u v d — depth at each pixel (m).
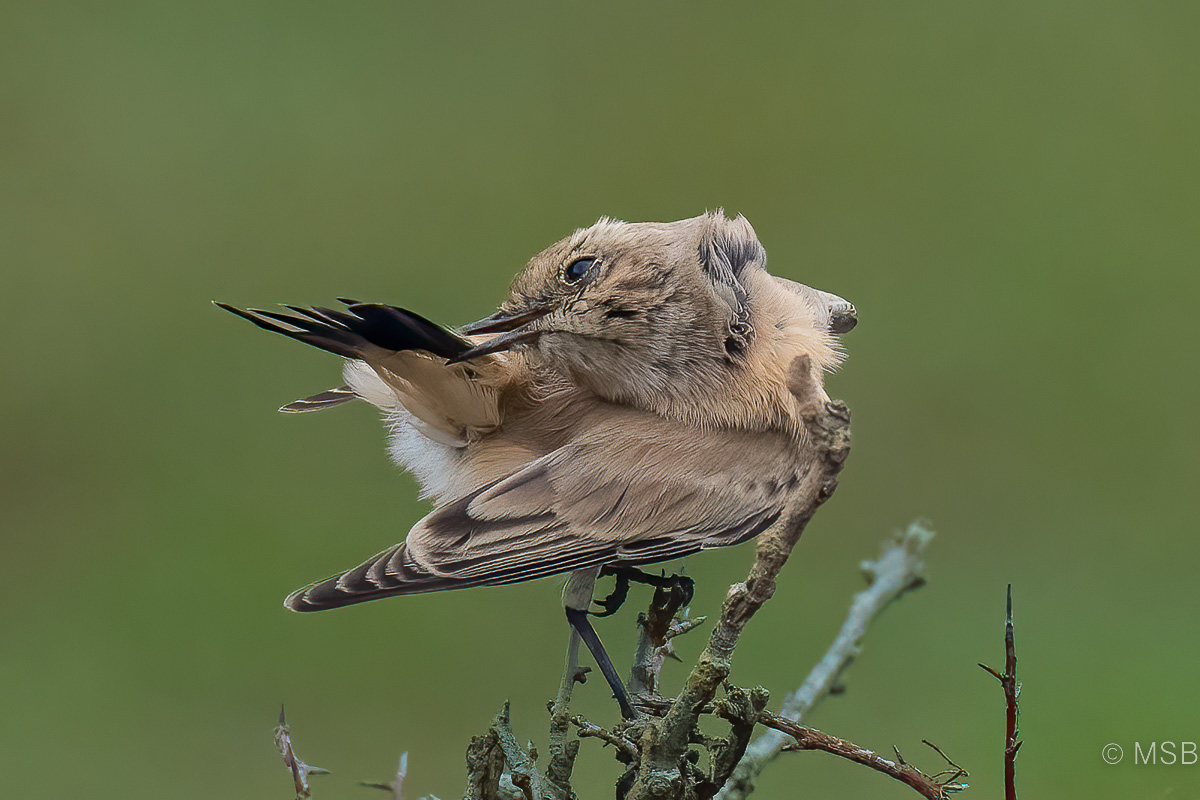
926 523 3.91
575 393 3.88
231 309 3.85
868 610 3.90
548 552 3.86
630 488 3.86
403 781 3.86
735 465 3.87
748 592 3.82
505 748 3.83
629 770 3.84
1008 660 3.84
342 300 3.85
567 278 3.87
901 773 3.83
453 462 3.88
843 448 3.81
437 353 3.87
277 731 3.85
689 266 3.87
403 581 3.85
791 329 3.88
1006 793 3.84
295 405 3.92
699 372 3.87
